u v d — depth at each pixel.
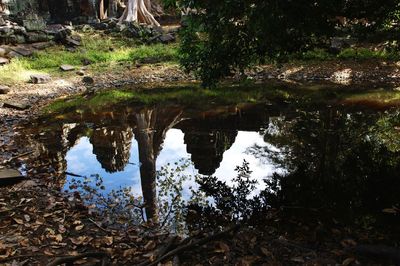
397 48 14.40
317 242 4.71
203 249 4.59
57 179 6.92
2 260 4.36
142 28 21.00
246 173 7.20
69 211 5.64
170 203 6.11
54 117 10.95
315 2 6.37
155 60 17.53
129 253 4.57
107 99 12.98
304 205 5.80
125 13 24.02
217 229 5.23
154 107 11.99
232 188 6.61
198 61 7.46
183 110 11.59
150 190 6.56
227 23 6.67
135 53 18.36
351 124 9.59
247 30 6.88
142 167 7.66
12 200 5.95
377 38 16.67
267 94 12.98
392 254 4.12
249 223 5.34
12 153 8.09
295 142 8.62
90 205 5.90
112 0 25.69
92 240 4.90
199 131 9.70
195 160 7.98
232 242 4.73
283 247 4.60
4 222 5.26
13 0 22.16
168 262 4.30
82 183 6.81
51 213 5.51
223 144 8.72
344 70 15.05
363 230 5.00
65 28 20.00
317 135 8.99
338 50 16.42
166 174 7.32
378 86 13.29
